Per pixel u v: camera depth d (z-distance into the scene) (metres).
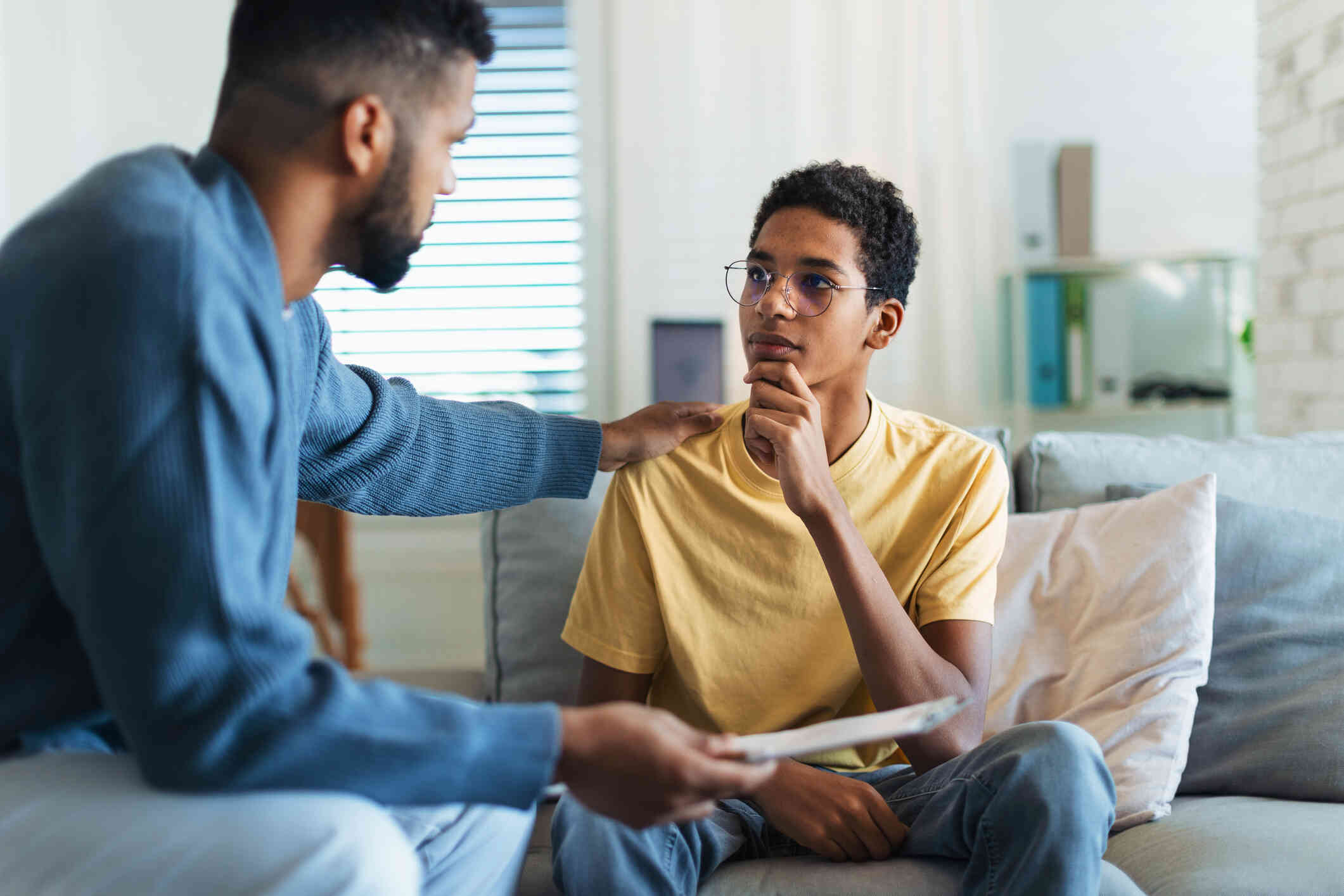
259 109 0.87
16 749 0.86
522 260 3.33
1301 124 2.34
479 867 1.04
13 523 0.82
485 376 3.35
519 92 3.30
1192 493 1.44
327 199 0.89
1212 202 3.31
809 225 1.24
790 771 1.13
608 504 1.35
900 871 1.05
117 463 0.72
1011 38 3.28
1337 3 2.16
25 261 0.77
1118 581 1.42
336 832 0.72
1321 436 1.75
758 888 1.06
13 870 0.74
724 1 3.18
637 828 0.80
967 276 3.19
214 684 0.72
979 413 3.21
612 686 1.28
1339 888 1.07
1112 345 3.02
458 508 1.28
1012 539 1.52
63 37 3.12
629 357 3.21
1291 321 2.40
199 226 0.79
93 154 3.17
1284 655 1.38
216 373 0.75
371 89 0.86
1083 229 3.10
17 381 0.76
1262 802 1.28
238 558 0.75
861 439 1.32
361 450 1.19
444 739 0.74
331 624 3.28
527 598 1.54
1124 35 3.29
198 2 3.18
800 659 1.26
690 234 3.20
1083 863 0.93
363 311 3.33
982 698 1.21
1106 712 1.34
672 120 3.19
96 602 0.72
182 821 0.73
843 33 3.19
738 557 1.29
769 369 1.21
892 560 1.30
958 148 3.18
